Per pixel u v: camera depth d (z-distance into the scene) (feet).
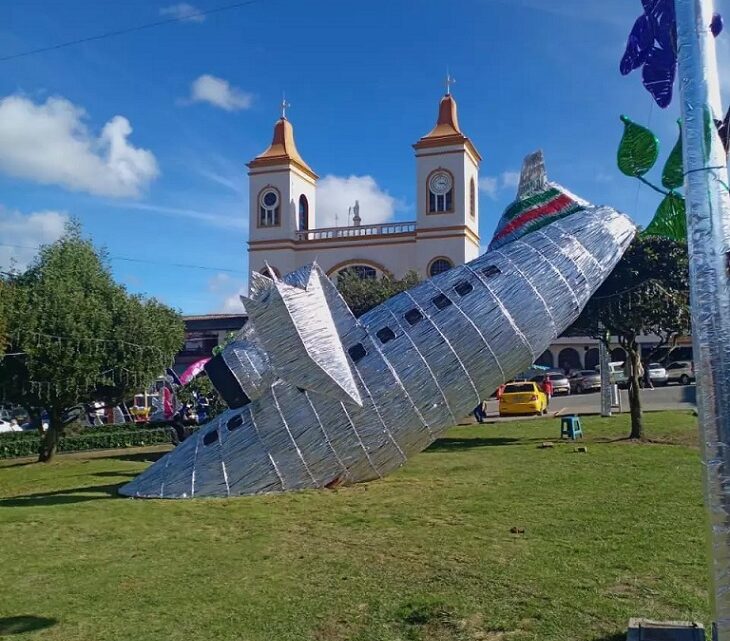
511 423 98.07
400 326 49.39
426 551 32.32
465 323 48.65
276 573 30.04
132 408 168.04
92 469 74.49
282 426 47.83
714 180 16.89
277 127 203.51
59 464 85.15
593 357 211.82
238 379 48.88
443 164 183.62
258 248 197.06
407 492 45.96
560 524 36.37
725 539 15.93
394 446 48.06
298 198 203.10
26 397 93.56
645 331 74.33
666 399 121.70
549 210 55.72
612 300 71.51
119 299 98.12
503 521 37.50
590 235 53.26
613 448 64.54
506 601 25.57
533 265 50.85
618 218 55.26
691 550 30.83
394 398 47.47
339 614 25.17
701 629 21.43
